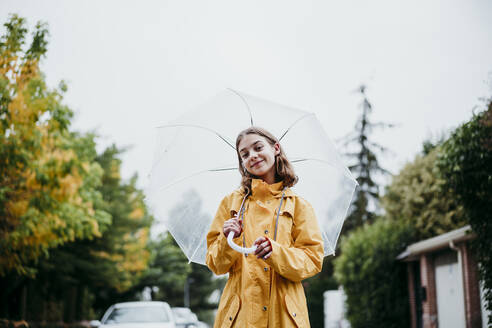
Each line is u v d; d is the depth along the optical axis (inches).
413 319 533.6
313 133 128.7
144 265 1016.2
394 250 541.0
